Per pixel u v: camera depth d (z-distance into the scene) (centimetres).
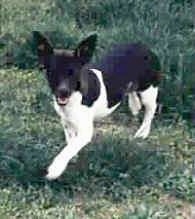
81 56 669
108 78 734
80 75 677
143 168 736
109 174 723
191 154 791
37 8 1188
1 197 681
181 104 888
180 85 902
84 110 701
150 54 803
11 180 708
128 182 714
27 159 734
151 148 795
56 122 865
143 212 653
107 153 747
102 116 747
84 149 757
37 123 854
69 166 732
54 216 663
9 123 836
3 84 962
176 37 1057
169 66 937
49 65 669
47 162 732
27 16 1157
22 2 1202
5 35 1069
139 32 1047
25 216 663
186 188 711
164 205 691
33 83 968
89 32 1099
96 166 727
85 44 667
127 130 859
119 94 751
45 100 909
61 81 662
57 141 791
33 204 677
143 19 1131
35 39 673
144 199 697
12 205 673
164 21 1119
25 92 935
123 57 768
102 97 721
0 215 657
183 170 745
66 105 689
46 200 682
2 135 781
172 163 763
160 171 734
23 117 868
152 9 1152
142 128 829
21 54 1026
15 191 693
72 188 704
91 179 717
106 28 1134
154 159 758
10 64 1029
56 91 667
